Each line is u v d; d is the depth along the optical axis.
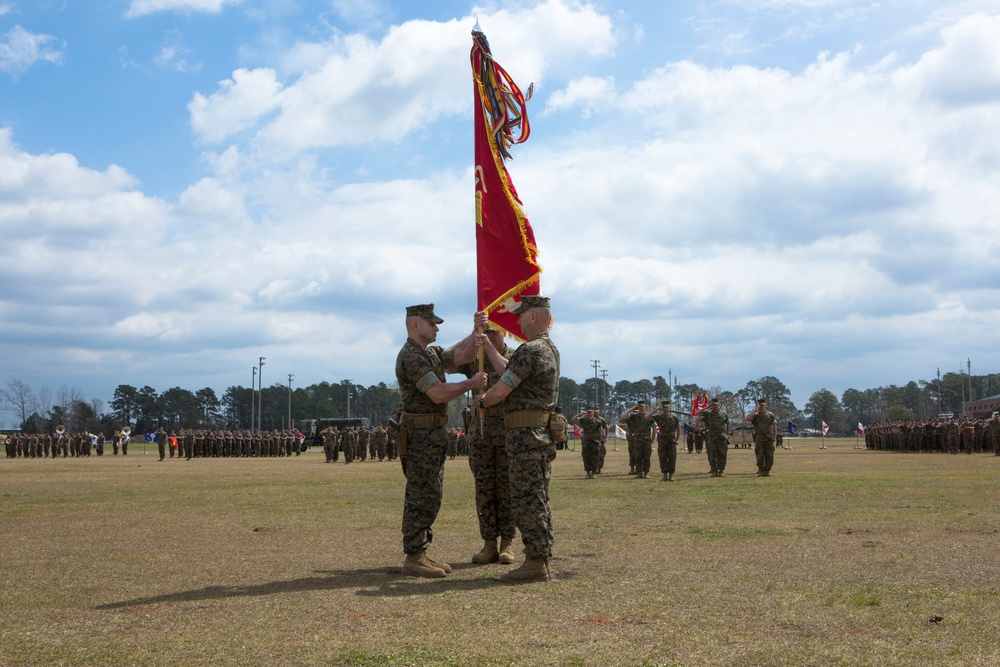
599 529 10.62
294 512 13.83
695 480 22.12
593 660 4.55
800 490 17.23
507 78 9.96
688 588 6.54
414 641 4.97
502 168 9.73
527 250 9.55
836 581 6.80
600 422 24.84
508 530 8.40
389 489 19.98
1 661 4.65
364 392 187.50
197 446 59.81
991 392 168.12
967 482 18.78
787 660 4.55
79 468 37.12
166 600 6.29
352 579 7.18
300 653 4.73
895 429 50.44
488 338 8.61
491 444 8.33
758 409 23.64
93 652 4.81
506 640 4.97
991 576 7.01
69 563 8.20
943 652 4.70
